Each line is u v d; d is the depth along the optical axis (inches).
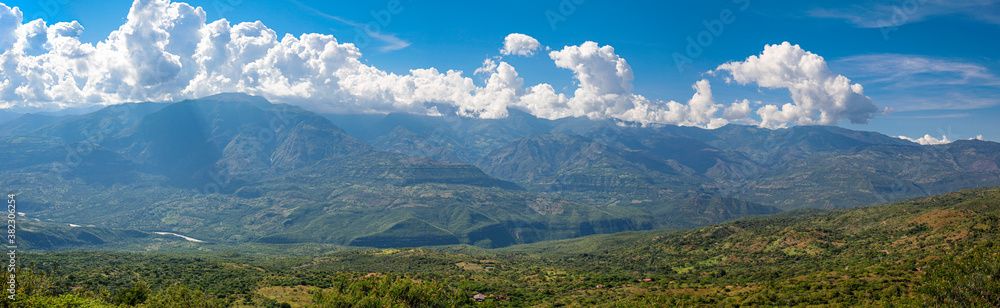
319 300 3631.9
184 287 5167.3
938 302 4005.9
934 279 4192.9
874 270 6717.5
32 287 3850.9
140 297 5339.6
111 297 5610.2
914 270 6348.4
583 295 7691.9
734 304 5846.5
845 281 6156.5
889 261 7815.0
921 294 4594.0
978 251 4133.9
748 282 7859.3
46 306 3639.3
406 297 3727.9
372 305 3472.0
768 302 5748.0
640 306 6136.8
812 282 6550.2
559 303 7047.2
